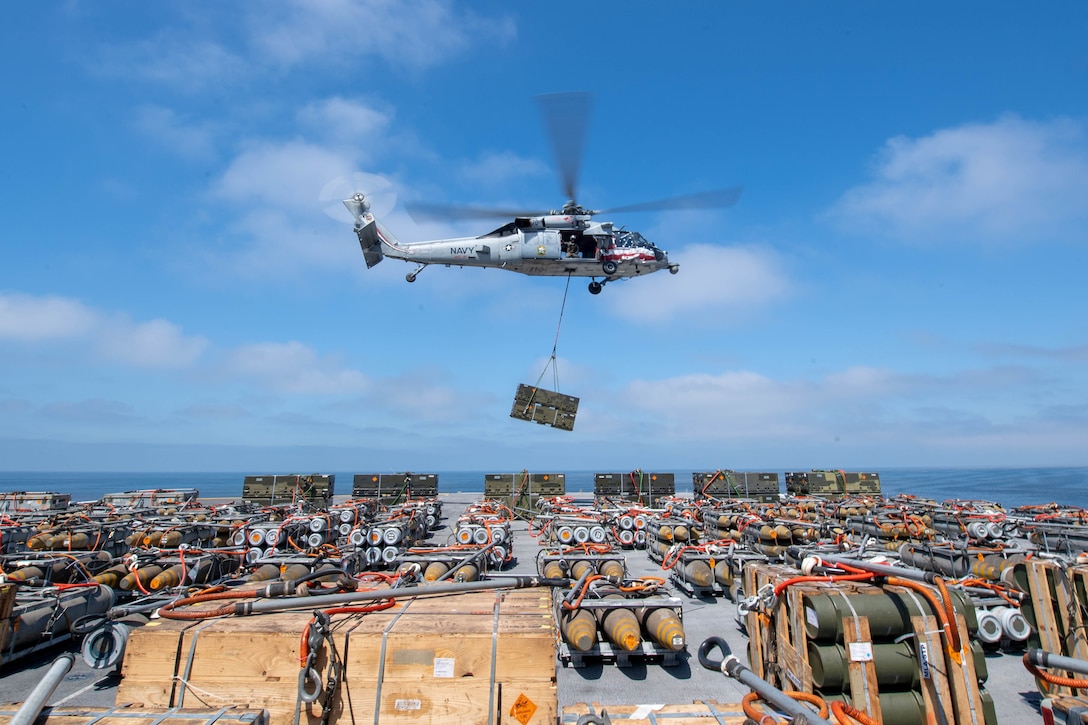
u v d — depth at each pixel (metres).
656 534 18.88
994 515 21.28
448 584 6.17
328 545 15.64
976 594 9.89
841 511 25.34
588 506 30.78
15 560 12.12
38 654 9.62
